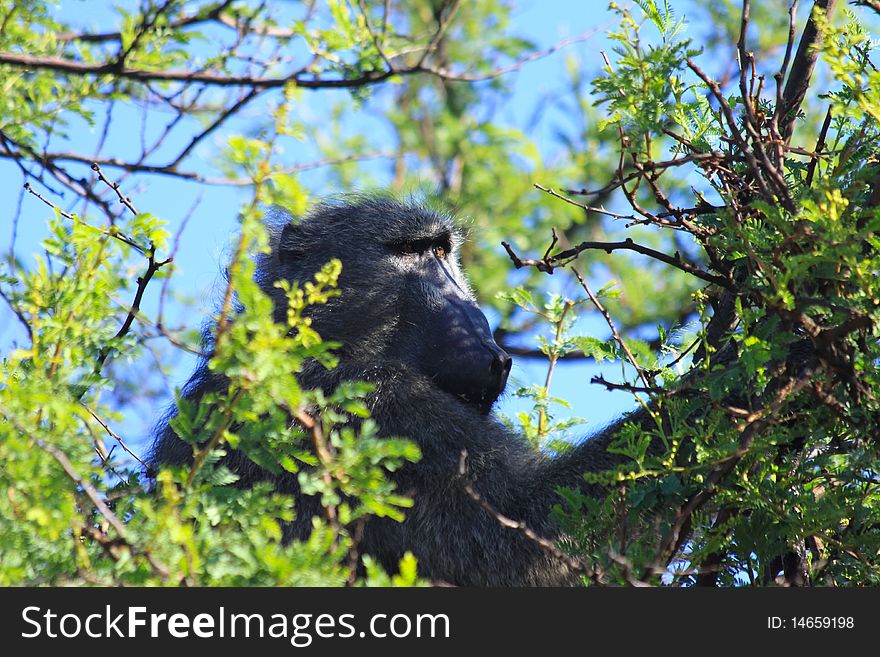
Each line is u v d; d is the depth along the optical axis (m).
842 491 9.80
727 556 10.36
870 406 9.02
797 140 18.44
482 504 9.17
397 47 16.36
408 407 13.64
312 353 8.18
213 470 8.62
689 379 10.16
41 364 9.69
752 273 9.57
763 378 9.55
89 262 10.16
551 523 12.60
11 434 8.20
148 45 14.86
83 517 8.71
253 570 7.63
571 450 13.31
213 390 13.34
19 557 7.92
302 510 12.55
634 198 10.26
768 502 9.38
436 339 14.55
